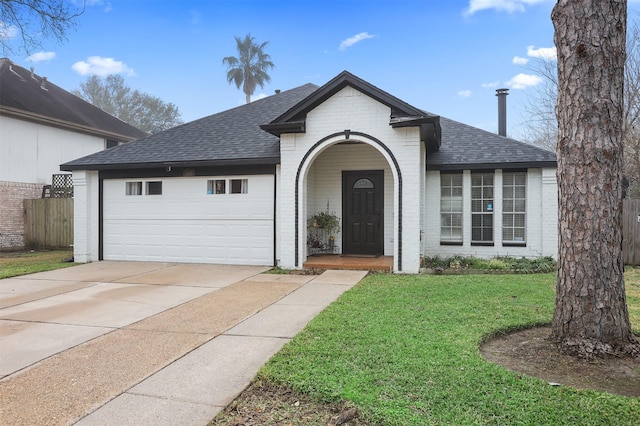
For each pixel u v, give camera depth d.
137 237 11.61
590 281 4.20
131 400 3.38
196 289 7.85
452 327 5.05
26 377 3.86
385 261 10.21
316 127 9.80
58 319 5.85
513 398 3.23
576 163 4.27
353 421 3.00
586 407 3.08
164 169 11.31
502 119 13.82
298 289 7.76
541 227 10.64
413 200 9.29
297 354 4.23
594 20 4.21
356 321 5.38
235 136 12.00
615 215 4.21
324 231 11.68
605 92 4.18
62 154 17.81
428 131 9.62
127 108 42.47
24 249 15.77
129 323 5.63
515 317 5.46
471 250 11.09
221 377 3.81
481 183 11.12
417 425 2.87
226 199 10.91
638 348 4.14
